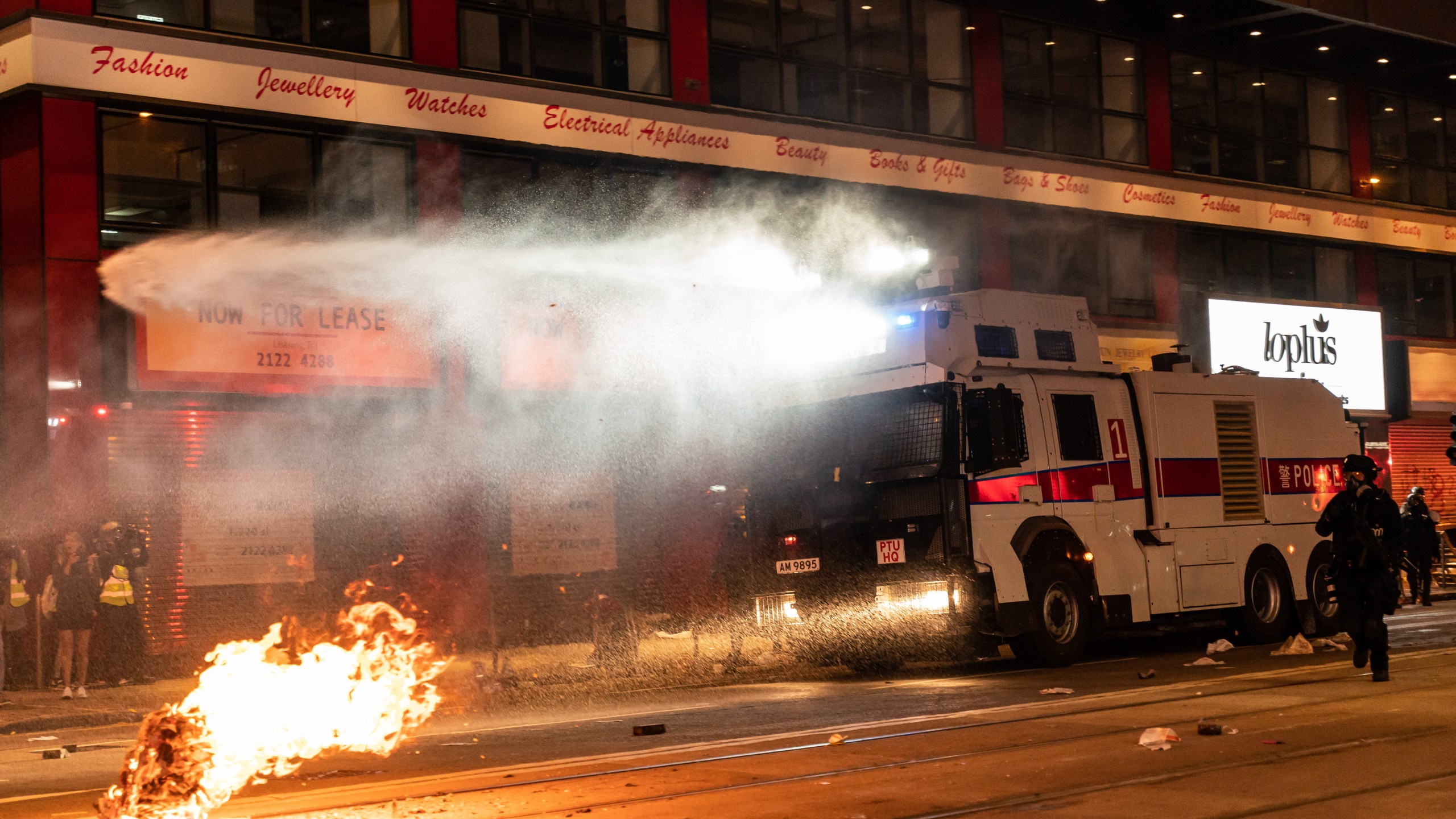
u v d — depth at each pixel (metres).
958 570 13.91
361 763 10.07
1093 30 29.69
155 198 18.70
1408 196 35.91
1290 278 33.22
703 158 23.56
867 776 8.23
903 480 14.30
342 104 20.02
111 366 18.17
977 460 14.08
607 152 22.48
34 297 17.91
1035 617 14.52
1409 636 16.97
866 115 26.03
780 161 24.50
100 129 18.31
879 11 26.39
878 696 12.84
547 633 21.45
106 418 17.97
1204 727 9.20
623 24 23.16
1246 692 11.55
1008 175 27.69
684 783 8.33
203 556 18.56
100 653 17.33
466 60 21.41
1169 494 16.11
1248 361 31.48
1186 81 31.34
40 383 17.80
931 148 26.59
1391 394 34.75
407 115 20.59
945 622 13.91
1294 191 32.88
